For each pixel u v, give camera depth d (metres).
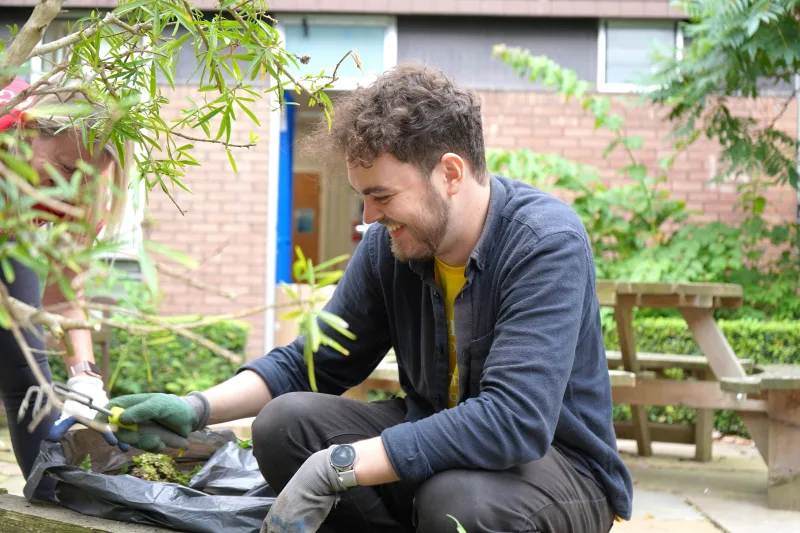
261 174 7.11
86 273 1.05
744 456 4.98
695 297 4.00
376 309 2.19
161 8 1.51
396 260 2.08
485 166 1.92
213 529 1.82
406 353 2.13
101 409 1.84
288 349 2.21
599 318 1.98
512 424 1.70
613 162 7.11
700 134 6.76
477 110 1.88
